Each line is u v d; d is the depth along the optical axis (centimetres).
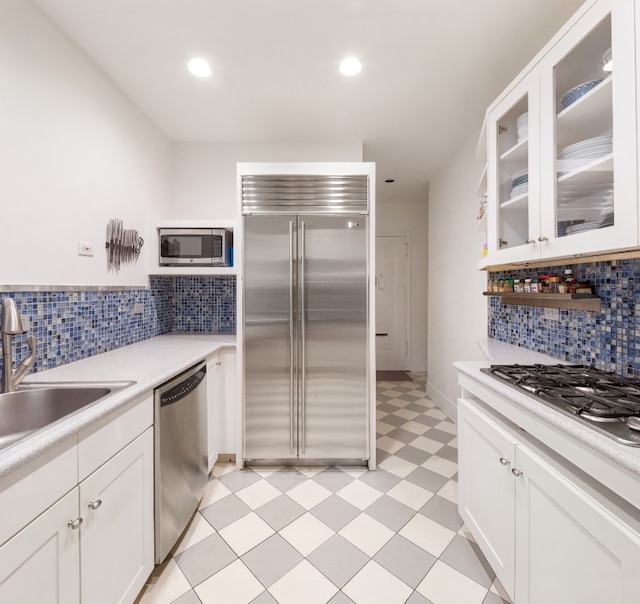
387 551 141
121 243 199
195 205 268
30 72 137
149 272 231
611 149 100
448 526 156
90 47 164
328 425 209
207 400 189
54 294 151
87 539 93
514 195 145
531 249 125
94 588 95
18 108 132
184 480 148
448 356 298
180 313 270
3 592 69
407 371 458
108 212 188
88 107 172
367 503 173
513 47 163
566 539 83
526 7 140
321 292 207
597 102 105
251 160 266
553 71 114
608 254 105
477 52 167
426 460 217
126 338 207
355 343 208
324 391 208
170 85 195
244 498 178
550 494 89
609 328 129
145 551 121
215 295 269
